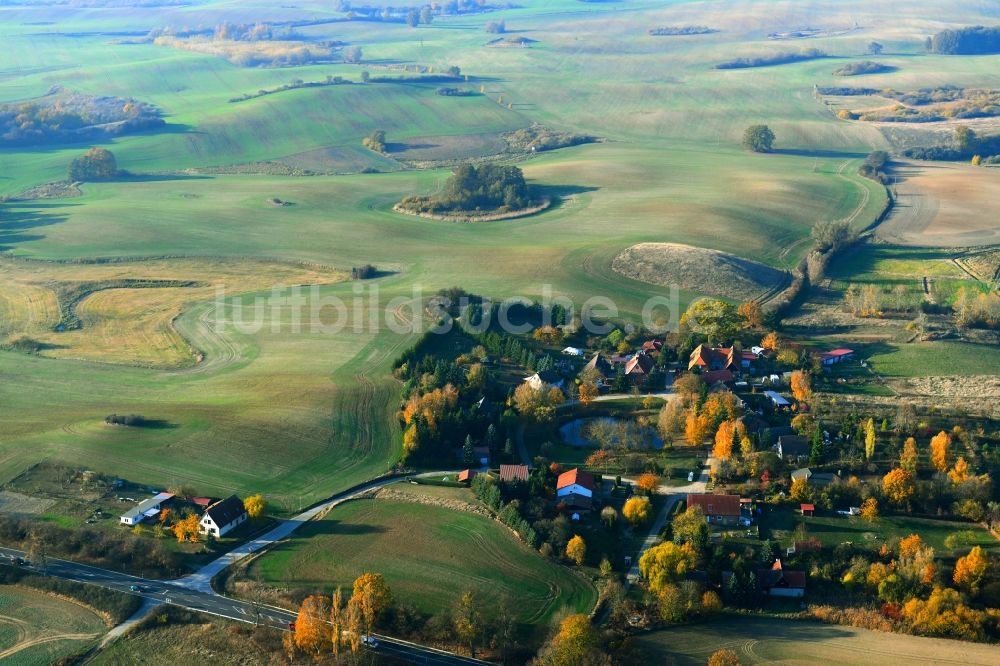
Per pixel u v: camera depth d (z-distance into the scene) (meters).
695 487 143.88
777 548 125.12
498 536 128.62
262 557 123.50
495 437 154.62
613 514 131.38
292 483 142.12
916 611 111.75
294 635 106.75
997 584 116.75
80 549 124.56
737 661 102.00
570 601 115.69
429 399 159.25
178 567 121.50
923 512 135.00
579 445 159.75
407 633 109.62
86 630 110.12
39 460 146.25
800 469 145.00
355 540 127.19
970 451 147.62
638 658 105.44
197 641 107.38
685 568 118.12
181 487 138.50
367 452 151.62
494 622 109.50
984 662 103.62
